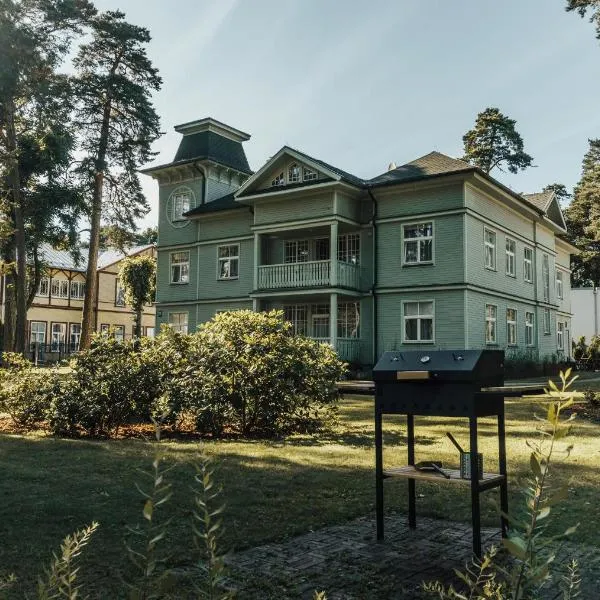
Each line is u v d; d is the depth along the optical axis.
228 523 4.80
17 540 4.32
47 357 42.94
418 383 4.35
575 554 4.11
